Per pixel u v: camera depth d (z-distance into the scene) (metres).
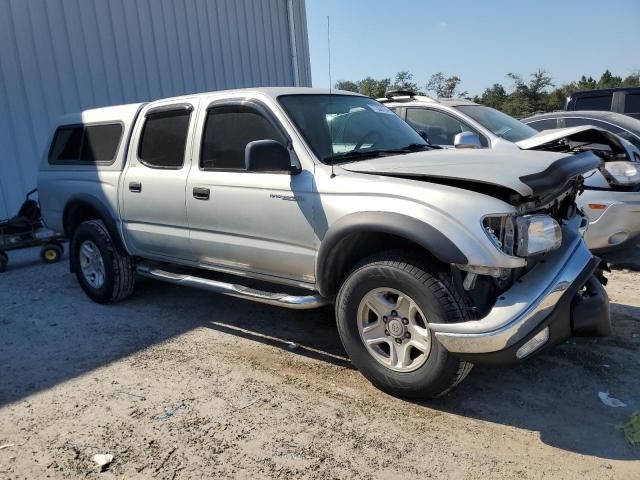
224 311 5.27
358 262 3.53
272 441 3.09
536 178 3.12
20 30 9.50
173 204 4.59
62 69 10.12
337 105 4.41
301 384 3.74
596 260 3.36
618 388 3.53
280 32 15.21
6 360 4.35
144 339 4.66
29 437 3.23
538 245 3.10
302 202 3.68
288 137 3.89
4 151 9.39
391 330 3.38
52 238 7.50
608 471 2.73
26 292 6.22
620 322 4.54
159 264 5.33
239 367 4.05
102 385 3.84
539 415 3.26
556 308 3.06
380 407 3.40
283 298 3.92
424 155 3.86
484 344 2.95
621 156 5.87
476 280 3.17
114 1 10.92
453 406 3.39
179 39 12.27
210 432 3.21
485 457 2.88
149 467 2.91
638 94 10.91
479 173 3.18
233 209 4.12
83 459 3.00
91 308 5.53
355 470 2.81
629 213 5.56
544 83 49.16
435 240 3.03
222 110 4.34
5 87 9.34
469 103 7.40
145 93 11.59
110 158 5.29
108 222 5.28
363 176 3.50
